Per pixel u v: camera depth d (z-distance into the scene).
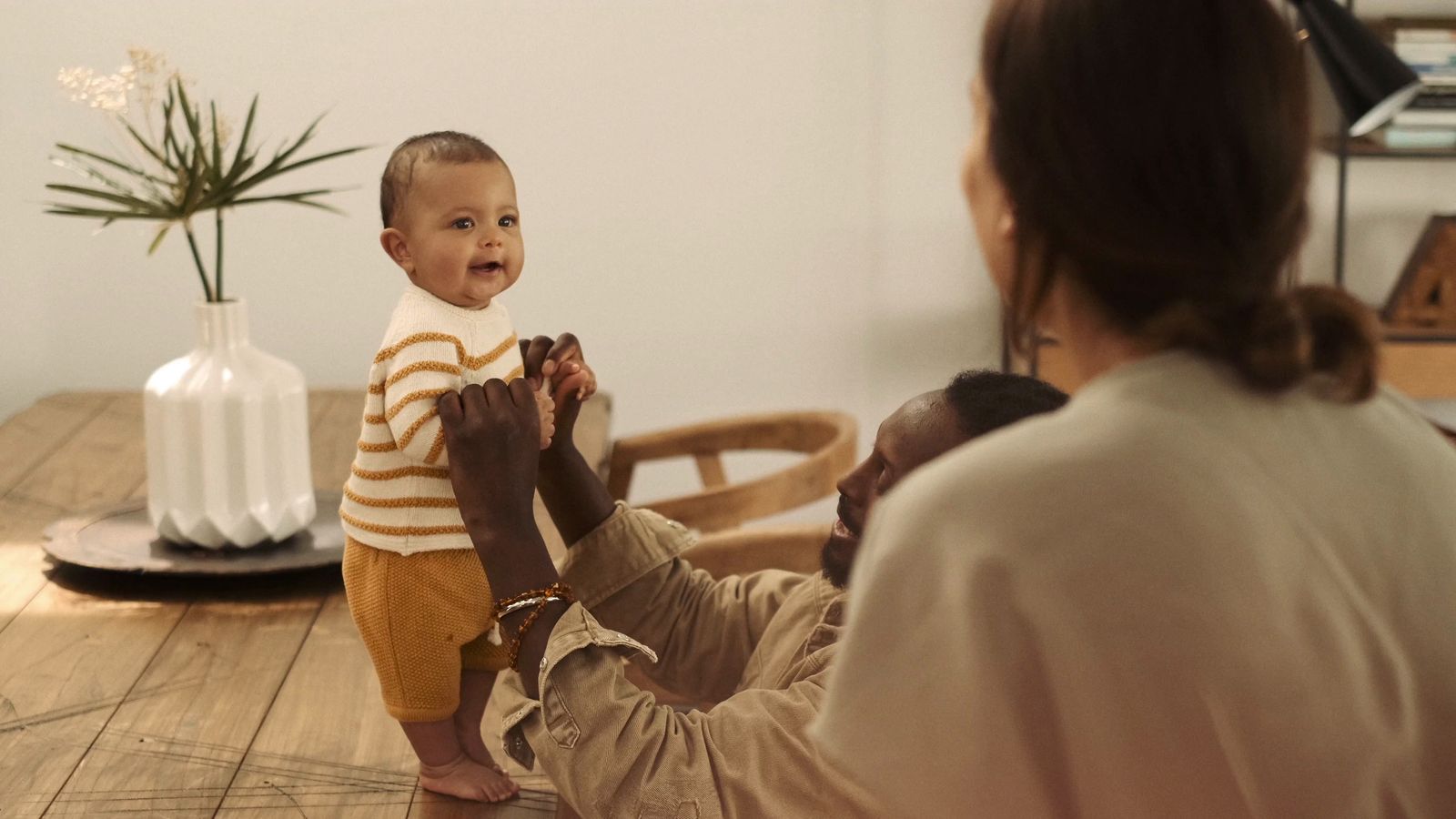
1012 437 0.66
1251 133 0.65
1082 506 0.62
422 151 1.19
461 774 1.26
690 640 1.32
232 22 3.41
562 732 0.97
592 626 0.99
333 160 3.50
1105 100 0.65
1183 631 0.60
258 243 3.52
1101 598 0.61
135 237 3.48
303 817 1.22
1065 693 0.61
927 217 3.69
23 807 1.22
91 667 1.53
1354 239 3.83
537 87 3.54
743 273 3.69
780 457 3.74
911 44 3.60
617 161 3.60
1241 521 0.62
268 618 1.68
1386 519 0.67
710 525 2.11
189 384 1.78
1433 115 3.53
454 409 1.00
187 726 1.39
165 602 1.72
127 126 1.77
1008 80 0.68
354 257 3.54
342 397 2.87
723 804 0.95
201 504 1.80
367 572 1.20
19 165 3.41
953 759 0.62
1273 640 0.61
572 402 1.26
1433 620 0.66
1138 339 0.68
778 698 1.00
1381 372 0.70
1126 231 0.65
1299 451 0.66
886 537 0.66
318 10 3.43
